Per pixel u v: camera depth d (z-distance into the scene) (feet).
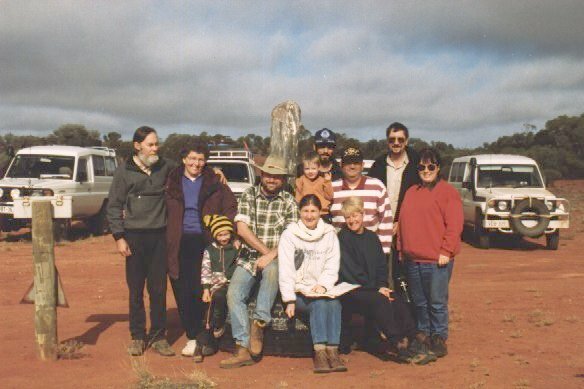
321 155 24.30
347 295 21.38
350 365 20.88
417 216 21.43
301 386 18.38
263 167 21.29
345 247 21.47
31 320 27.94
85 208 63.57
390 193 23.16
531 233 54.60
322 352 20.08
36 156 62.95
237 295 20.92
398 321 21.53
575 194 175.63
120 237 21.74
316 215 20.68
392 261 23.41
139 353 21.94
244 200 21.57
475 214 58.49
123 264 46.62
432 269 21.38
